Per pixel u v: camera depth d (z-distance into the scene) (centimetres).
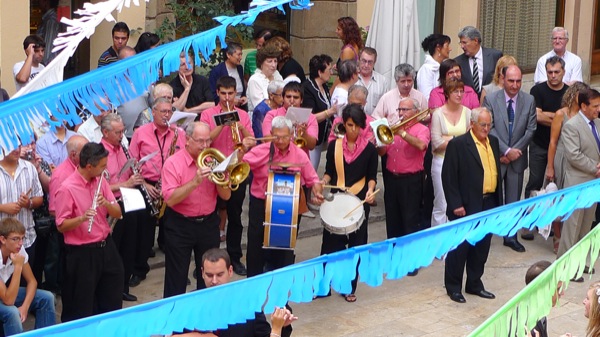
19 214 732
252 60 1129
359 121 838
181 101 939
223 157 716
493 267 973
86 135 794
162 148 821
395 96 984
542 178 1059
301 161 768
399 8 1119
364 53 1034
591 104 945
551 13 1634
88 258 696
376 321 823
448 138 947
